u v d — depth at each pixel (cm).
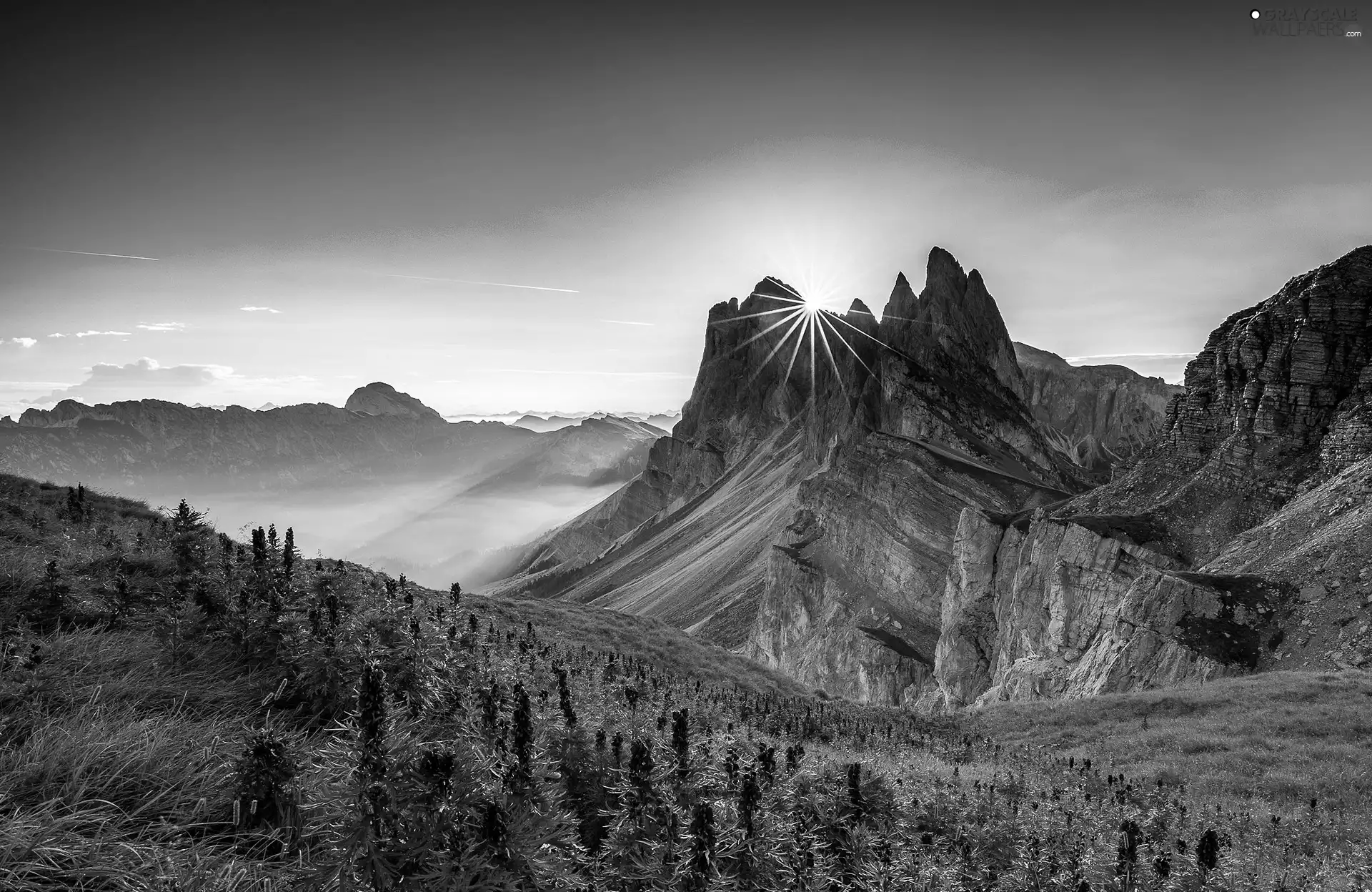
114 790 544
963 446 13412
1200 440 7600
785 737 2142
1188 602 4741
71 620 935
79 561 1171
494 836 461
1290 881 1040
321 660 784
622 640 3438
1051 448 15312
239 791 550
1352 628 4034
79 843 474
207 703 742
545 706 881
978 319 18712
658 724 927
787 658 10481
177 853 489
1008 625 6975
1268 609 4538
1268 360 7075
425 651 848
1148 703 3219
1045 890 781
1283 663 4172
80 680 729
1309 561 4688
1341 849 1327
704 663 3491
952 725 3412
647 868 545
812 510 11962
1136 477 8006
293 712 762
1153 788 1984
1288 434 6744
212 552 1179
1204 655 4375
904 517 10281
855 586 10156
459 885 446
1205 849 793
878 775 1042
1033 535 6994
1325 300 6950
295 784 550
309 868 451
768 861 579
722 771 702
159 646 853
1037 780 1939
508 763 530
